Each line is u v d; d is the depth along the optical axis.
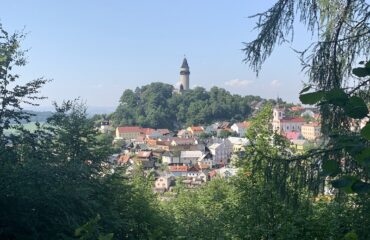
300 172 4.53
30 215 10.49
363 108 1.93
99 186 13.97
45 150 12.68
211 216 14.40
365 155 1.91
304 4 5.29
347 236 2.49
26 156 11.84
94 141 14.83
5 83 11.89
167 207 22.20
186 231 13.83
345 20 5.14
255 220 10.59
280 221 10.12
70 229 10.80
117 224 12.60
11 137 11.92
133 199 16.39
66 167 11.89
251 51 5.57
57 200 10.47
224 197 16.81
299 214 9.50
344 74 5.16
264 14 5.48
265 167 5.01
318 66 5.25
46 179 10.68
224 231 12.16
